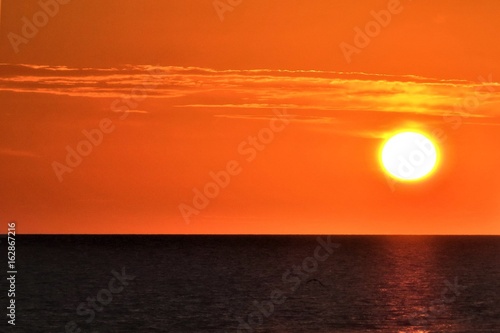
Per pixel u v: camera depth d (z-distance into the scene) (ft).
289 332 300.81
